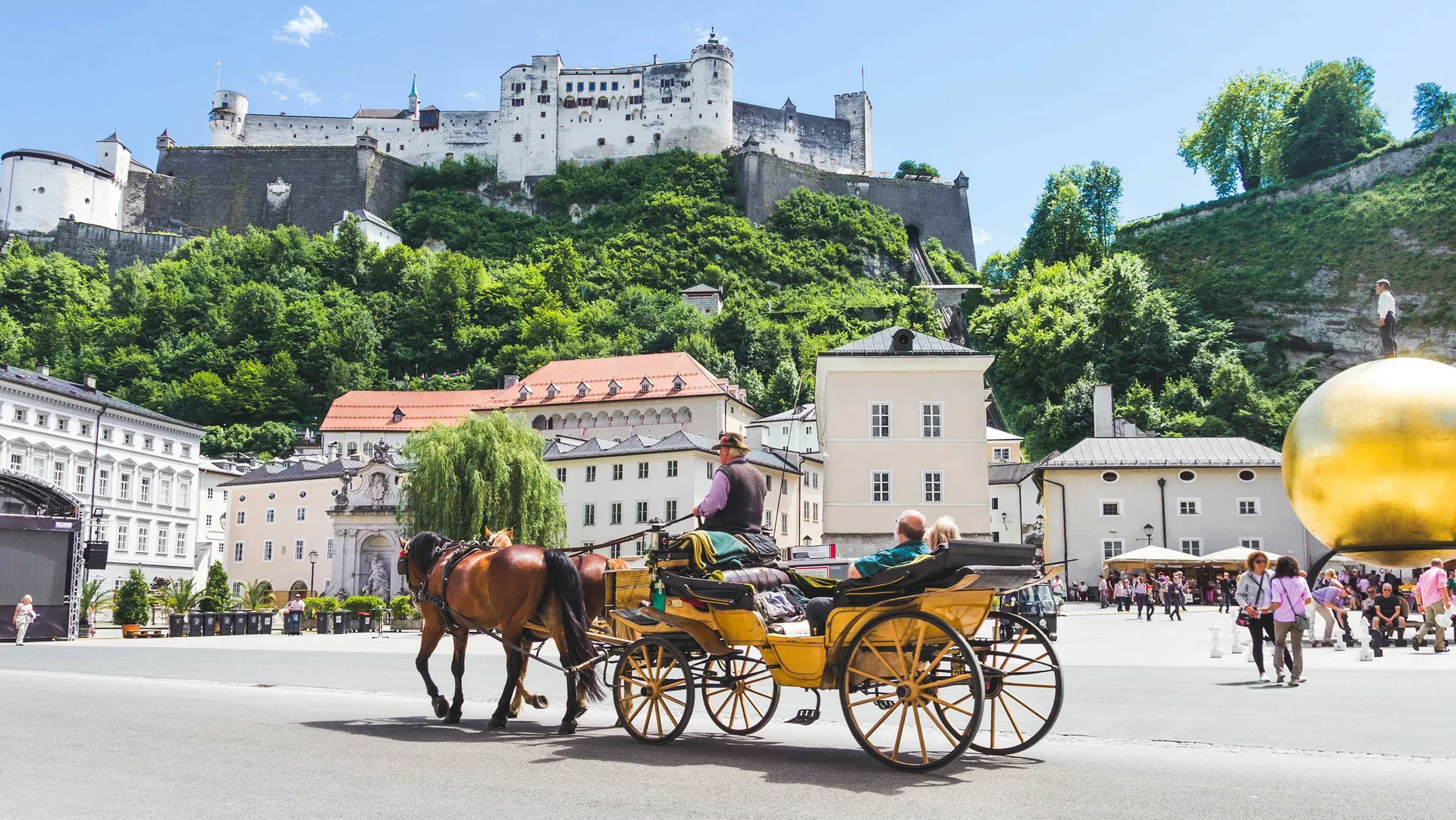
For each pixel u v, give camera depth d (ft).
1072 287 432.25
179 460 284.61
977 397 170.81
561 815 25.57
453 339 572.51
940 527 39.06
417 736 39.04
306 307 552.00
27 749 35.12
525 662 41.42
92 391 267.18
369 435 382.22
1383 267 428.56
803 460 265.54
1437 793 28.32
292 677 69.41
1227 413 338.75
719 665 44.47
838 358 172.24
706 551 37.27
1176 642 103.30
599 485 264.52
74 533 133.80
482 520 198.29
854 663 33.12
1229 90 532.32
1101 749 36.60
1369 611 79.41
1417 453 80.74
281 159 655.76
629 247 642.63
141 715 44.42
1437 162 445.37
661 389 353.72
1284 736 39.60
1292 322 434.71
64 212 590.14
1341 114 501.97
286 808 26.32
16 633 124.16
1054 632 107.34
